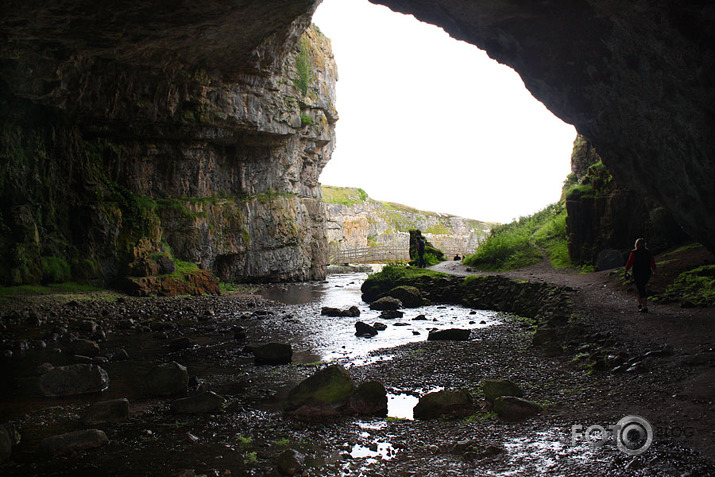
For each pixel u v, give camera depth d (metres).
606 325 9.84
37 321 12.89
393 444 5.20
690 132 8.58
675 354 7.45
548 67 10.74
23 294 15.72
